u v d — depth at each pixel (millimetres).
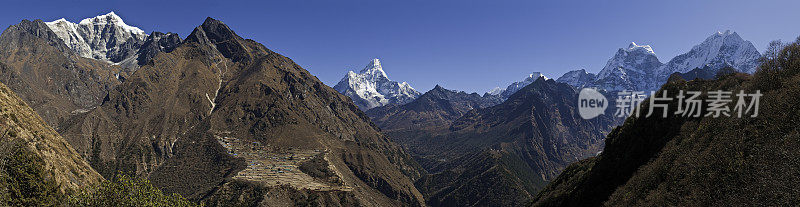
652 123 76562
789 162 42156
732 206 43219
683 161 57312
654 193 56469
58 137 84000
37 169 57250
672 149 63531
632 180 66750
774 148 45531
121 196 47969
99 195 47438
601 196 74688
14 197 51625
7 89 83125
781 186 40250
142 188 49438
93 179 77562
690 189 50969
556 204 89000
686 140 62906
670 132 70875
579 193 81188
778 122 49219
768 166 43969
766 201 40469
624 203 62125
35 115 85062
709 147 55219
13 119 69938
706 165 51906
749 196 42562
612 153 81750
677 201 50969
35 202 54094
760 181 42844
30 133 71062
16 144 59906
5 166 53531
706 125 61906
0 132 61969
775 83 60406
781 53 66000
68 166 72688
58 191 59469
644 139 76000
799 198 37531
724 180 47094
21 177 54125
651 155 70750
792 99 50719
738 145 50094
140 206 48062
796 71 57594
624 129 82438
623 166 75812
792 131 45906
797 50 62562
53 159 69562
